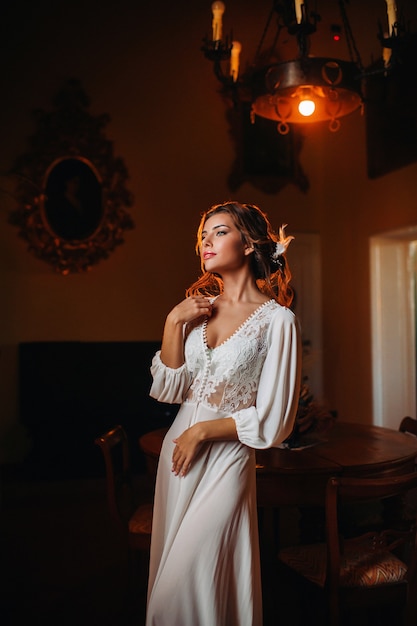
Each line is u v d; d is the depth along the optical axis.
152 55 6.42
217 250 1.88
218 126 6.62
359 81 3.48
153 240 6.39
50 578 3.32
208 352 1.83
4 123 5.93
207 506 1.74
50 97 6.08
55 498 5.11
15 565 3.53
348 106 3.80
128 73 6.34
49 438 5.63
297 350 1.81
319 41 6.25
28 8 6.04
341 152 6.55
